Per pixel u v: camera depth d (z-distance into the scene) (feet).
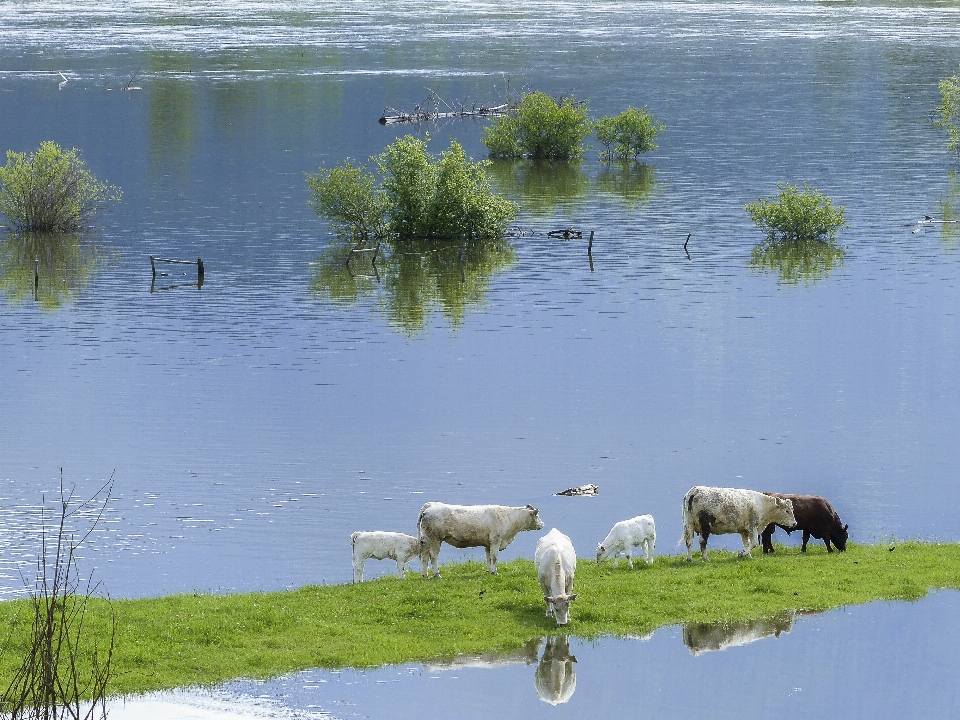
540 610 228.43
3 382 493.77
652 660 211.20
